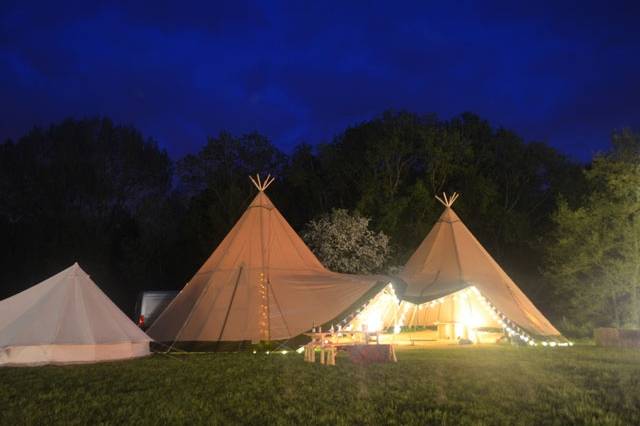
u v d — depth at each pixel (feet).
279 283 60.49
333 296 59.57
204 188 155.84
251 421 24.82
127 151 163.94
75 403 29.14
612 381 34.30
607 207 78.54
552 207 145.28
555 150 149.48
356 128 145.69
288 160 160.45
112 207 161.68
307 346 46.42
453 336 70.23
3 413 27.17
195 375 38.40
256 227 64.03
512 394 29.91
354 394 30.50
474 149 150.51
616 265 75.92
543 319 66.59
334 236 101.81
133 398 30.17
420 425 23.89
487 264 70.44
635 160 77.77
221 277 61.11
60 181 154.81
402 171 139.85
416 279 70.79
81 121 161.38
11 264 145.38
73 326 49.01
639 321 75.61
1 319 49.60
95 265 149.18
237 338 55.83
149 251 157.89
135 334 51.93
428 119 141.28
